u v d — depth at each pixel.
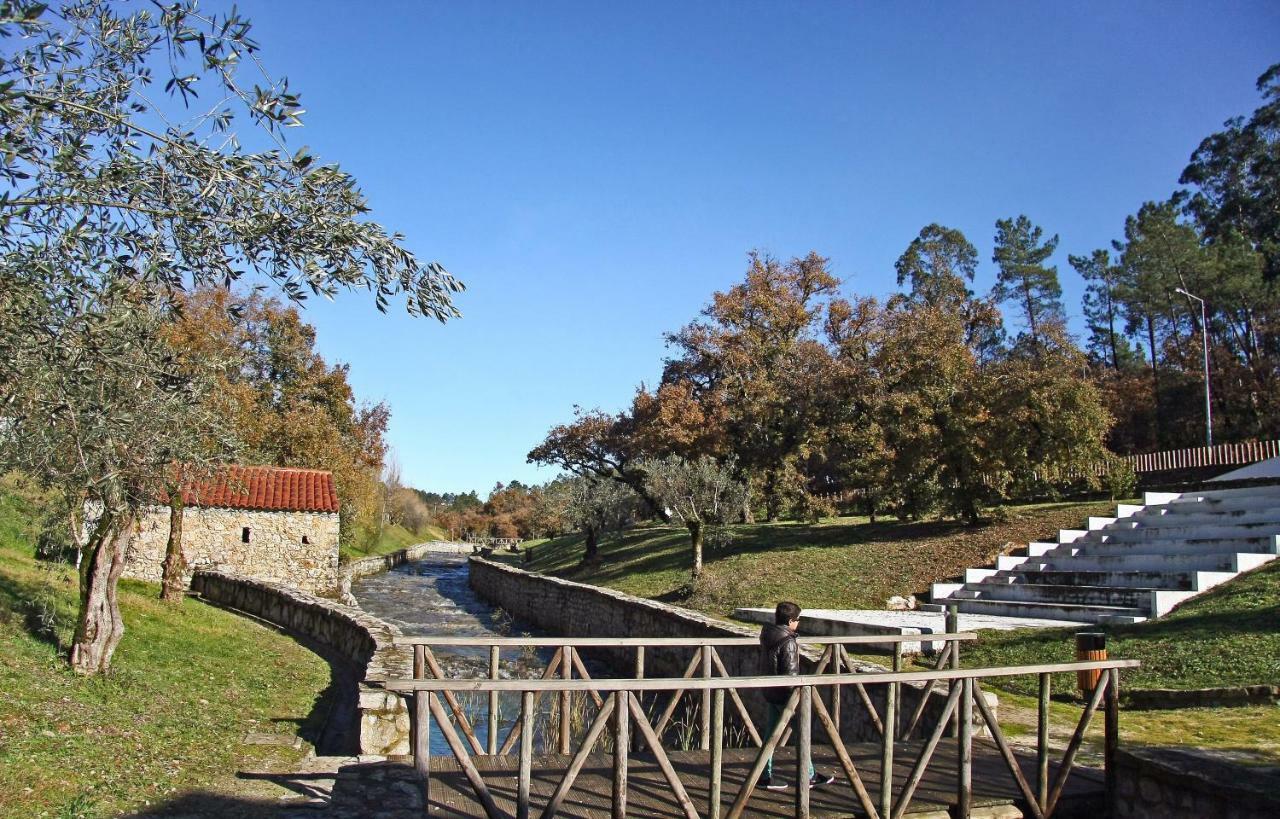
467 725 8.69
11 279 5.76
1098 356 68.50
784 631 7.77
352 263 6.66
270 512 29.67
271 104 6.17
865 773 7.67
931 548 24.11
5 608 13.62
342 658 17.84
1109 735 7.13
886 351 27.86
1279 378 42.44
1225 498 20.53
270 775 8.96
